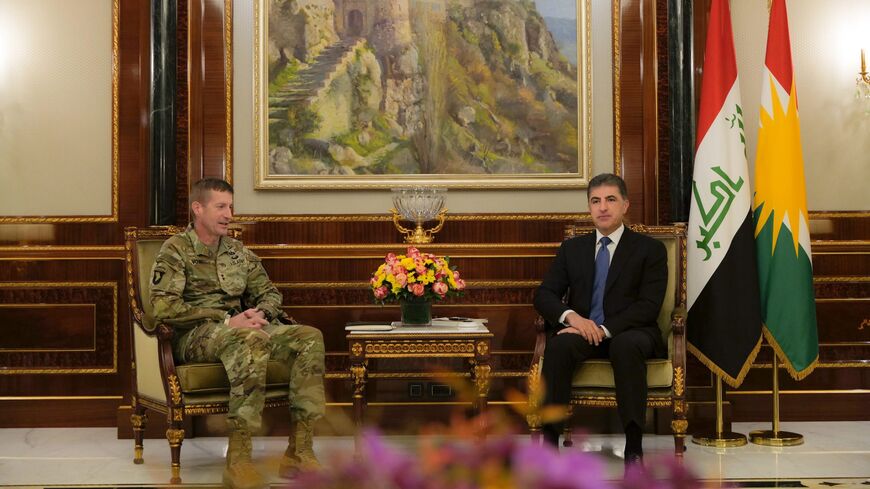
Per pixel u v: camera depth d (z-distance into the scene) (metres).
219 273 3.89
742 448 4.16
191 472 3.74
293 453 3.64
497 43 4.77
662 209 4.72
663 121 4.72
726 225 4.25
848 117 4.84
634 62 4.77
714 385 4.62
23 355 4.69
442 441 0.76
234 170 4.75
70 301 4.70
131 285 3.96
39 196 4.74
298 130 4.75
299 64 4.75
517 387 4.61
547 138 4.79
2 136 4.73
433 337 3.88
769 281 4.26
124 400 4.66
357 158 4.75
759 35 4.82
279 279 4.63
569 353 3.68
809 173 4.84
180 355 3.73
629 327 3.81
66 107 4.74
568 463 0.70
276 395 3.71
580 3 4.77
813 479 3.52
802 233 4.25
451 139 4.77
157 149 4.55
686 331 4.30
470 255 4.66
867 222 4.83
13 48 4.73
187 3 4.67
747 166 4.39
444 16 4.77
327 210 4.77
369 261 4.64
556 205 4.80
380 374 4.23
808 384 4.77
